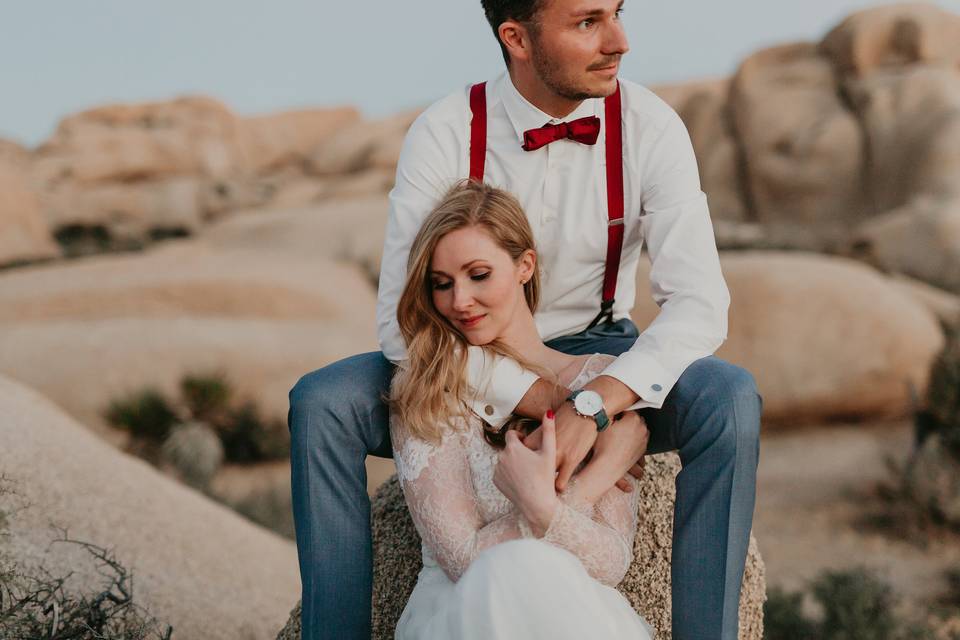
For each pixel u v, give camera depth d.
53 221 32.97
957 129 21.69
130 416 11.64
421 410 2.53
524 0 2.72
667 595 3.18
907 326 12.34
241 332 13.64
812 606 7.24
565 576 2.13
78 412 12.26
